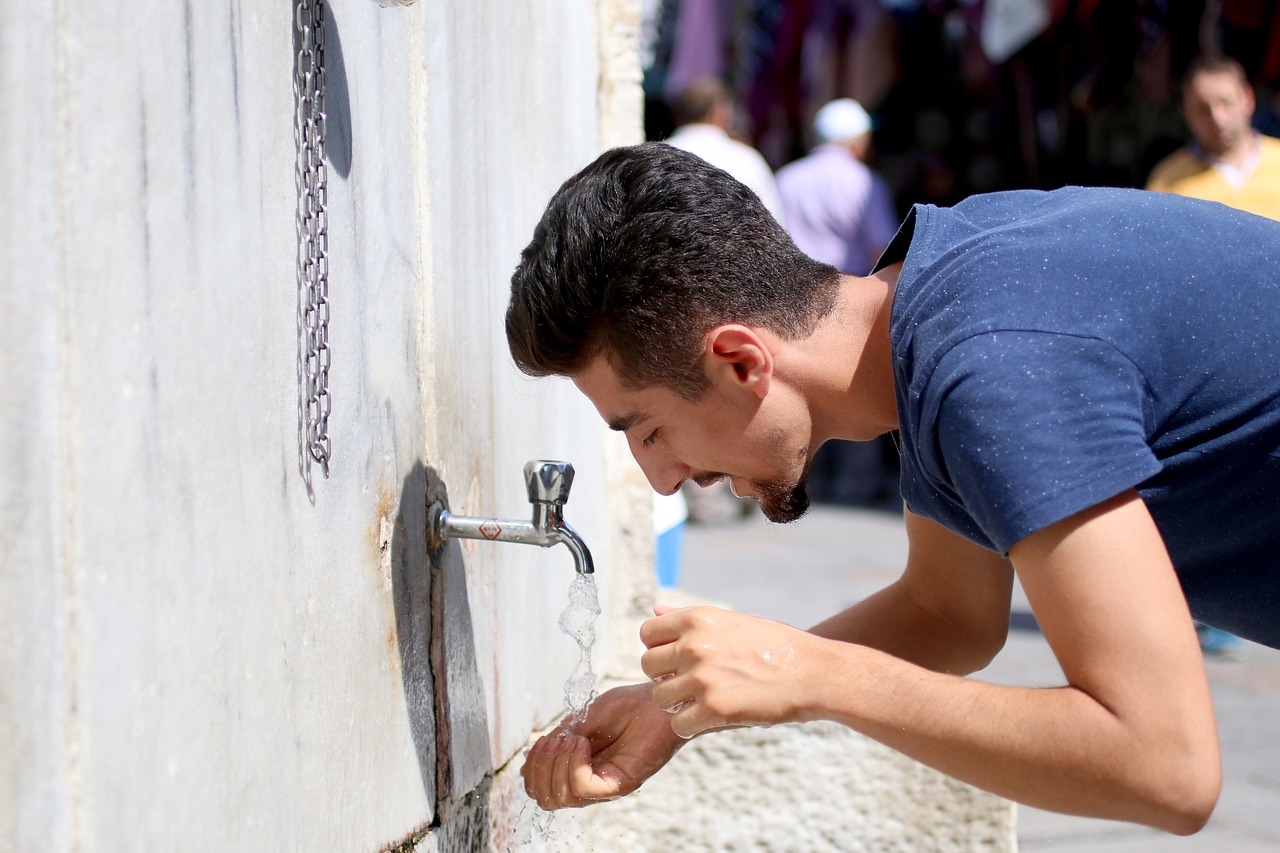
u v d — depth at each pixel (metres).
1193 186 4.55
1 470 0.86
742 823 2.38
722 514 7.44
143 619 0.96
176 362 1.01
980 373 1.20
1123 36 6.29
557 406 2.26
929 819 2.39
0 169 0.85
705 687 1.37
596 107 2.77
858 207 6.97
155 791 0.98
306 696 1.26
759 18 8.52
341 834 1.35
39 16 0.86
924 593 1.77
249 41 1.15
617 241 1.41
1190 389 1.28
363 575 1.42
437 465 1.65
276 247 1.20
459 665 1.72
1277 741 3.46
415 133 1.58
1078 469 1.17
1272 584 1.41
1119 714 1.16
